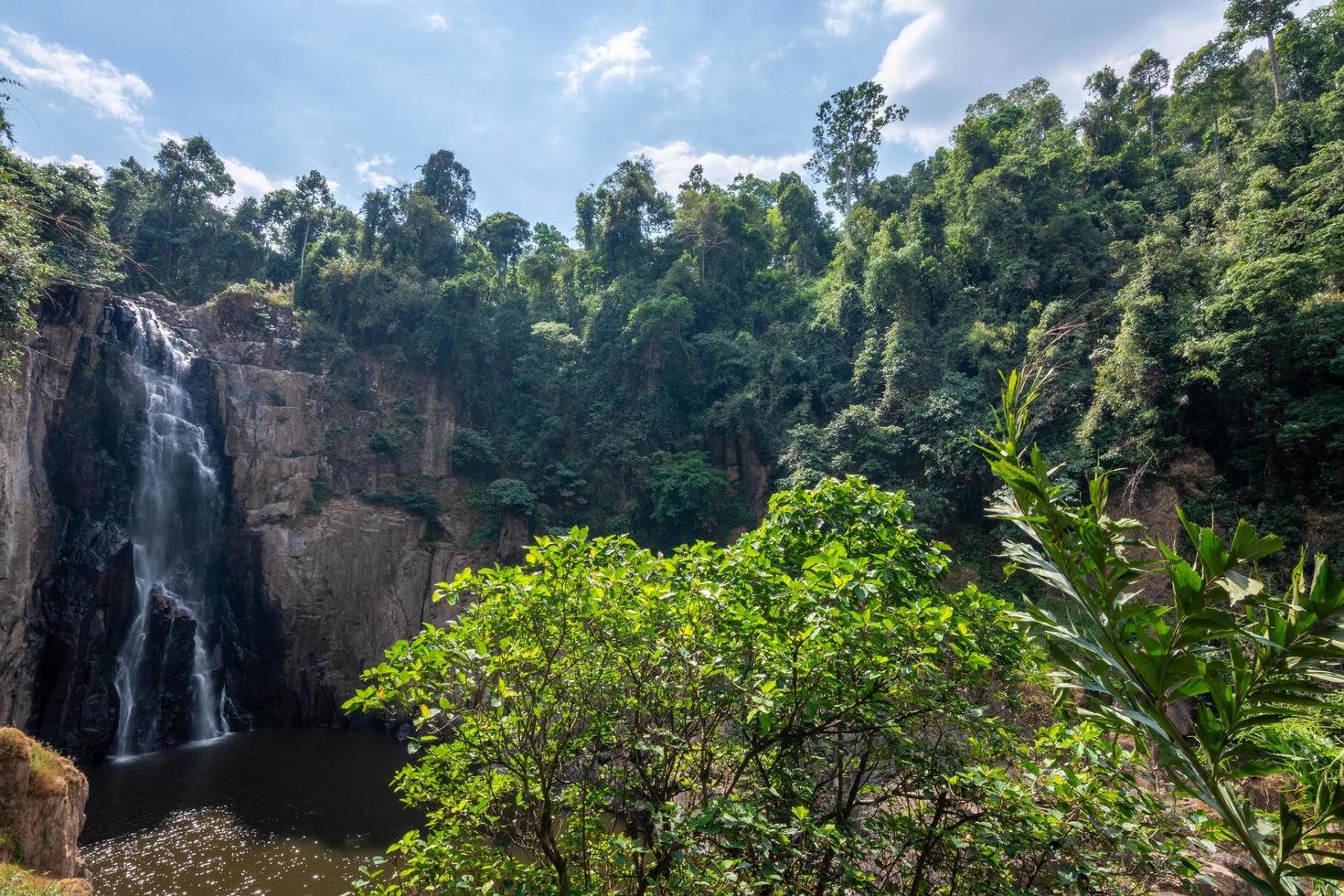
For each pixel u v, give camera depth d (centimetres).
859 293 3444
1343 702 232
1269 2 3538
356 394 3397
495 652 483
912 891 462
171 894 1343
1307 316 1908
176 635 2627
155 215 4000
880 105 4862
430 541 3244
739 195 5269
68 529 2408
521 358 3738
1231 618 242
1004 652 537
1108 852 439
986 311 3002
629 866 513
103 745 2292
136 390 2680
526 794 493
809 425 2861
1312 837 242
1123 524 270
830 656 441
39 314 2389
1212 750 252
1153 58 4772
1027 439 2345
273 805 1831
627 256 4381
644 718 544
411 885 498
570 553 499
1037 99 4919
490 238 4803
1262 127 3130
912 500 2441
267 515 2908
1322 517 1830
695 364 3653
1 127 2139
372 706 493
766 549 614
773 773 507
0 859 905
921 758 475
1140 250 2478
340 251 4434
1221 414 2108
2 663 2069
